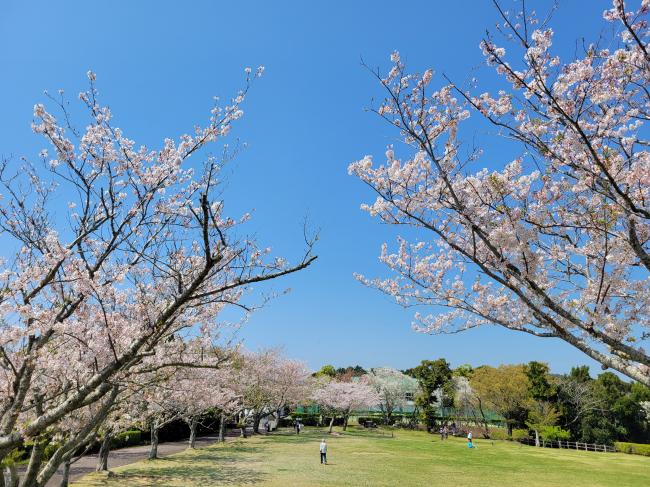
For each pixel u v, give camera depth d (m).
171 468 18.66
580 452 31.98
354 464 21.33
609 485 17.64
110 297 5.66
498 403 40.22
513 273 4.95
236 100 6.71
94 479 15.60
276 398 39.31
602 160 4.74
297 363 41.06
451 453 28.22
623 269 5.39
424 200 5.71
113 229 5.39
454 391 48.94
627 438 37.06
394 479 17.53
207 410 28.25
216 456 23.14
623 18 4.19
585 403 37.50
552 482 18.05
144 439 29.86
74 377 5.60
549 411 37.62
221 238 3.99
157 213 6.17
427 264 6.65
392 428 51.66
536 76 4.57
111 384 4.22
